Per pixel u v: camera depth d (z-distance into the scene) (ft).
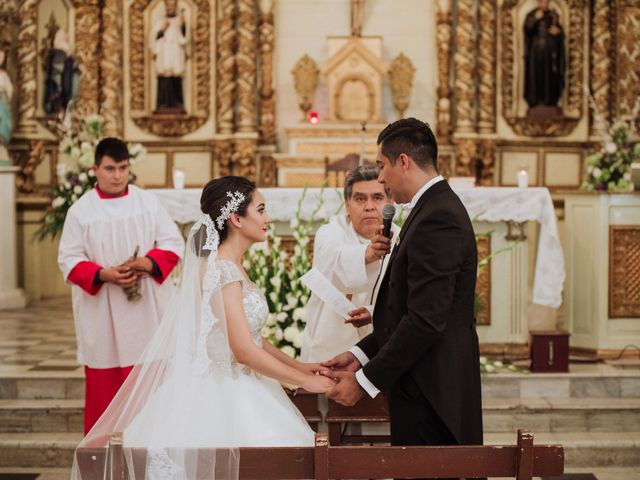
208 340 9.97
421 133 9.86
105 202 14.62
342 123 34.71
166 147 36.35
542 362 18.61
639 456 16.61
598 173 23.56
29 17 33.35
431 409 9.66
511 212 19.40
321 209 19.40
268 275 17.31
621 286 20.24
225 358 10.00
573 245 20.71
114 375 14.47
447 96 35.86
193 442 9.51
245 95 35.60
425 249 9.33
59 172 24.61
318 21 36.01
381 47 35.42
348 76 35.09
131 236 14.56
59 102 34.19
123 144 14.61
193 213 19.88
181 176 22.35
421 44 36.06
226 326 9.93
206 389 9.83
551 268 19.34
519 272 19.77
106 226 14.48
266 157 35.99
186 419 9.64
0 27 32.83
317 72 35.81
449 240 9.32
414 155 9.78
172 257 14.62
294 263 17.11
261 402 10.07
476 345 9.93
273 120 36.04
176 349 10.09
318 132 34.06
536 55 35.40
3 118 31.17
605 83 35.70
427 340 9.21
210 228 10.20
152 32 35.65
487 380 18.39
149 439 9.52
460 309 9.71
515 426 17.60
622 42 35.73
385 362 9.41
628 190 21.80
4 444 16.51
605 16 35.45
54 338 23.97
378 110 35.09
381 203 12.73
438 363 9.55
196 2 36.04
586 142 36.06
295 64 35.94
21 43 33.32
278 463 8.66
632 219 20.18
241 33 35.60
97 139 26.37
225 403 9.81
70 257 14.28
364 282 12.21
